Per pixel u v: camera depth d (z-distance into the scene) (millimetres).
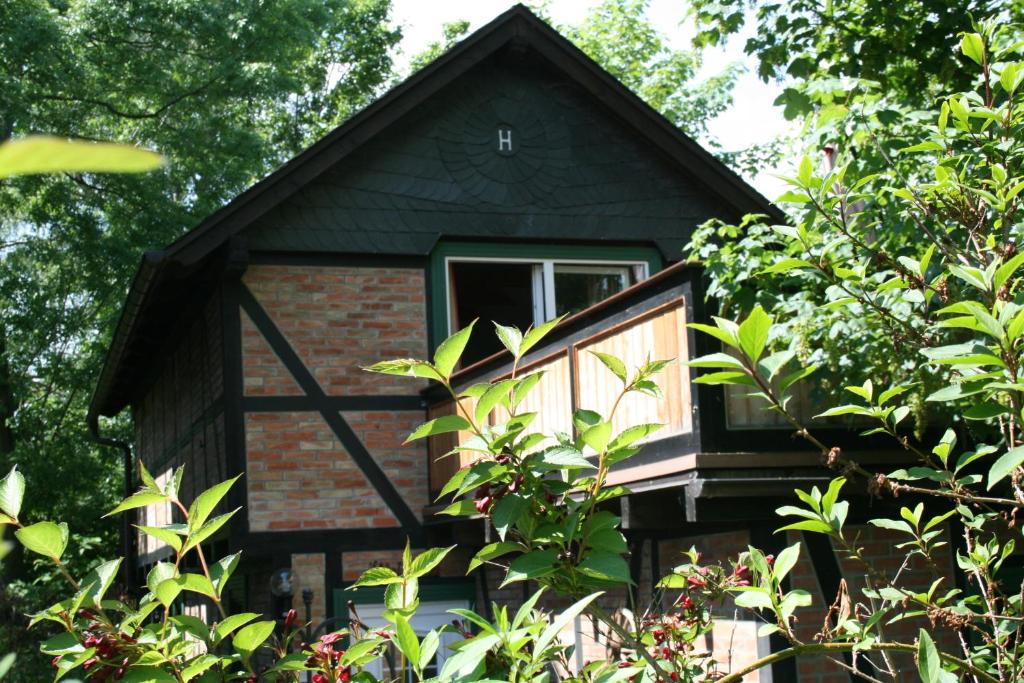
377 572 2227
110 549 22406
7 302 18703
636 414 6613
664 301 6277
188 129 19375
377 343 10398
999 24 5430
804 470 6027
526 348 2121
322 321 10297
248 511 9836
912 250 4855
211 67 19578
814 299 5629
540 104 11242
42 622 12000
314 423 10102
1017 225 3369
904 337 3408
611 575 2039
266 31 19594
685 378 6082
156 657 2039
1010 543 2785
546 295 11016
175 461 14125
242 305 10102
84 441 19953
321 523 9969
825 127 5496
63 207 18438
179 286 10891
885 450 6129
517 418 2070
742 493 5812
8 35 17125
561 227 11062
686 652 3418
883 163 5359
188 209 19781
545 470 2098
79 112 19156
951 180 3359
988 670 2666
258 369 10062
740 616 6512
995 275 2336
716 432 5945
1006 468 2107
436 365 2029
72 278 19031
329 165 10125
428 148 10836
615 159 11344
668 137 11234
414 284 10602
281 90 20125
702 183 11430
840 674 6340
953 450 6035
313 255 10344
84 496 19328
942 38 6422
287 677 2375
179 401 13633
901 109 5723
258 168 20734
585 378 7230
